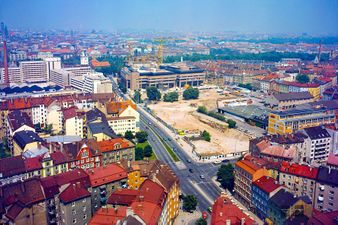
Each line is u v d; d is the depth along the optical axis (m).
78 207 174.00
